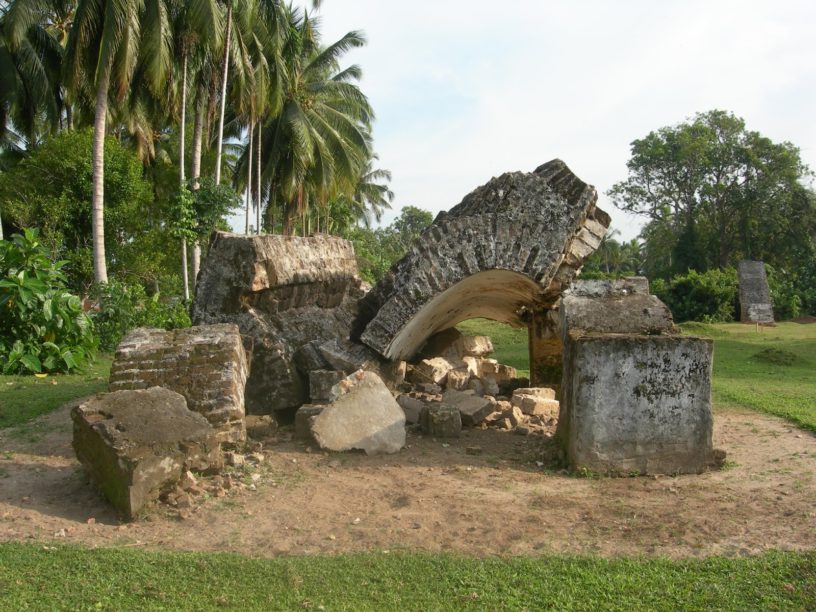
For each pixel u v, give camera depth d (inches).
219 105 999.0
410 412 306.8
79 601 143.7
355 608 143.1
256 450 254.1
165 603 144.6
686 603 144.0
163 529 186.4
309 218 1595.7
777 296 1517.0
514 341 795.4
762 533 177.0
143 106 896.9
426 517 195.0
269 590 151.0
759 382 485.1
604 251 2253.9
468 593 149.5
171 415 211.8
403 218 2910.9
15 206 837.8
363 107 1279.5
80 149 870.4
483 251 303.9
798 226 1791.3
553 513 197.2
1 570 155.1
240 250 315.3
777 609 141.3
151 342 259.0
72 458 253.8
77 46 651.5
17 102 888.9
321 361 314.8
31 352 450.0
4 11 813.9
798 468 235.6
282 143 1092.5
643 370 236.8
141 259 895.7
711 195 1814.7
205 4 695.7
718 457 239.3
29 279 448.1
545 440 282.5
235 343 259.6
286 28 945.5
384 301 319.3
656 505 200.7
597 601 145.6
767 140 1788.9
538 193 308.7
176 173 1165.1
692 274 1392.7
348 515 197.9
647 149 1863.9
